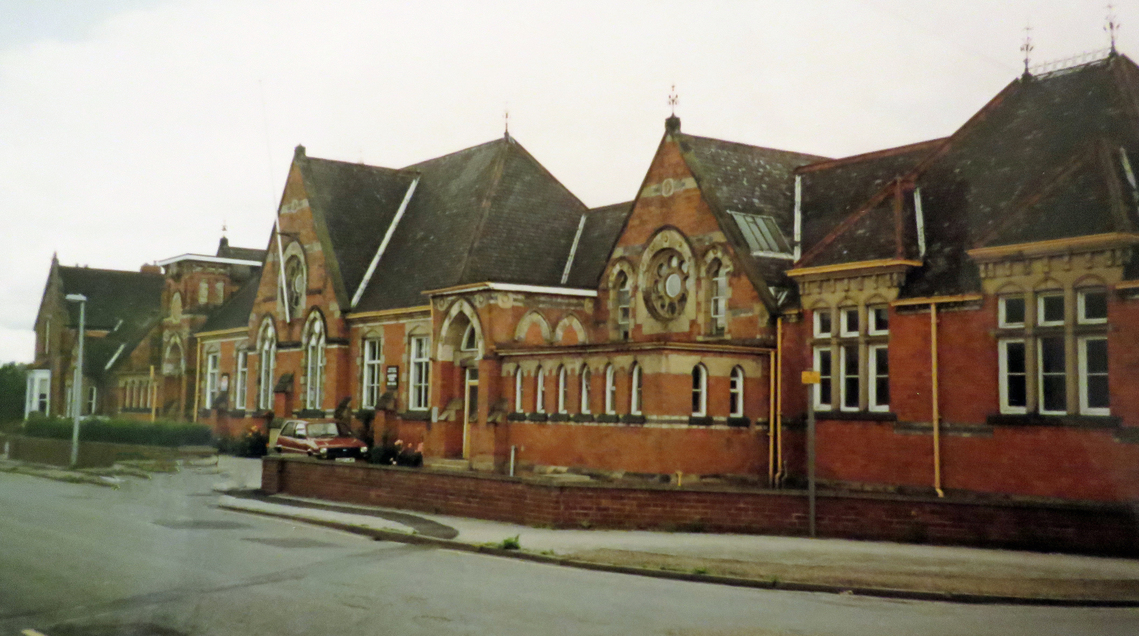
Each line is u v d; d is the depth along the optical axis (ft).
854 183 102.73
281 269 152.87
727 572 50.90
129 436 123.24
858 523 63.26
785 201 107.55
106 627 37.19
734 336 97.50
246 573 49.80
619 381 94.94
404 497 80.07
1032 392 74.02
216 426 165.68
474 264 120.47
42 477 116.37
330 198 148.56
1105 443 69.26
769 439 94.12
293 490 93.30
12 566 49.75
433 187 149.79
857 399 87.66
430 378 123.24
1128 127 77.36
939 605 44.75
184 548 57.41
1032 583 48.19
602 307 115.44
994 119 88.69
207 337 179.32
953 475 78.84
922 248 85.66
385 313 132.36
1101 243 69.92
